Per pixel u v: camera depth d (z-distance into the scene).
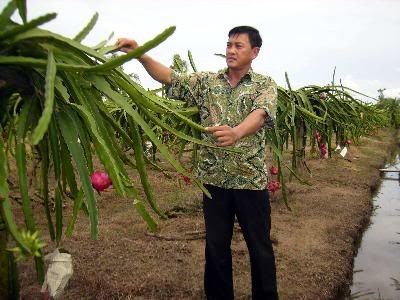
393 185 7.50
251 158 2.02
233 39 1.97
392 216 5.37
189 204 4.50
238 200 2.05
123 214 4.15
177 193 4.95
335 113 4.76
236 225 3.86
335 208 4.78
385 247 4.18
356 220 4.50
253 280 2.13
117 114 4.96
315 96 4.60
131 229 3.67
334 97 4.68
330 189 5.84
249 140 2.01
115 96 1.32
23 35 1.10
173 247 3.25
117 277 2.65
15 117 1.73
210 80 2.06
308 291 2.68
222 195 2.07
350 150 10.48
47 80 1.00
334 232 3.95
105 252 3.05
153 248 3.21
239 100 2.00
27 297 2.30
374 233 4.62
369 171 7.90
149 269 2.81
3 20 1.07
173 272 2.79
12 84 1.23
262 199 2.06
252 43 1.96
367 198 5.65
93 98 1.33
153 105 1.38
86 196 1.20
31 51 1.19
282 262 3.12
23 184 1.22
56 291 1.44
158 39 1.10
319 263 3.14
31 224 1.24
